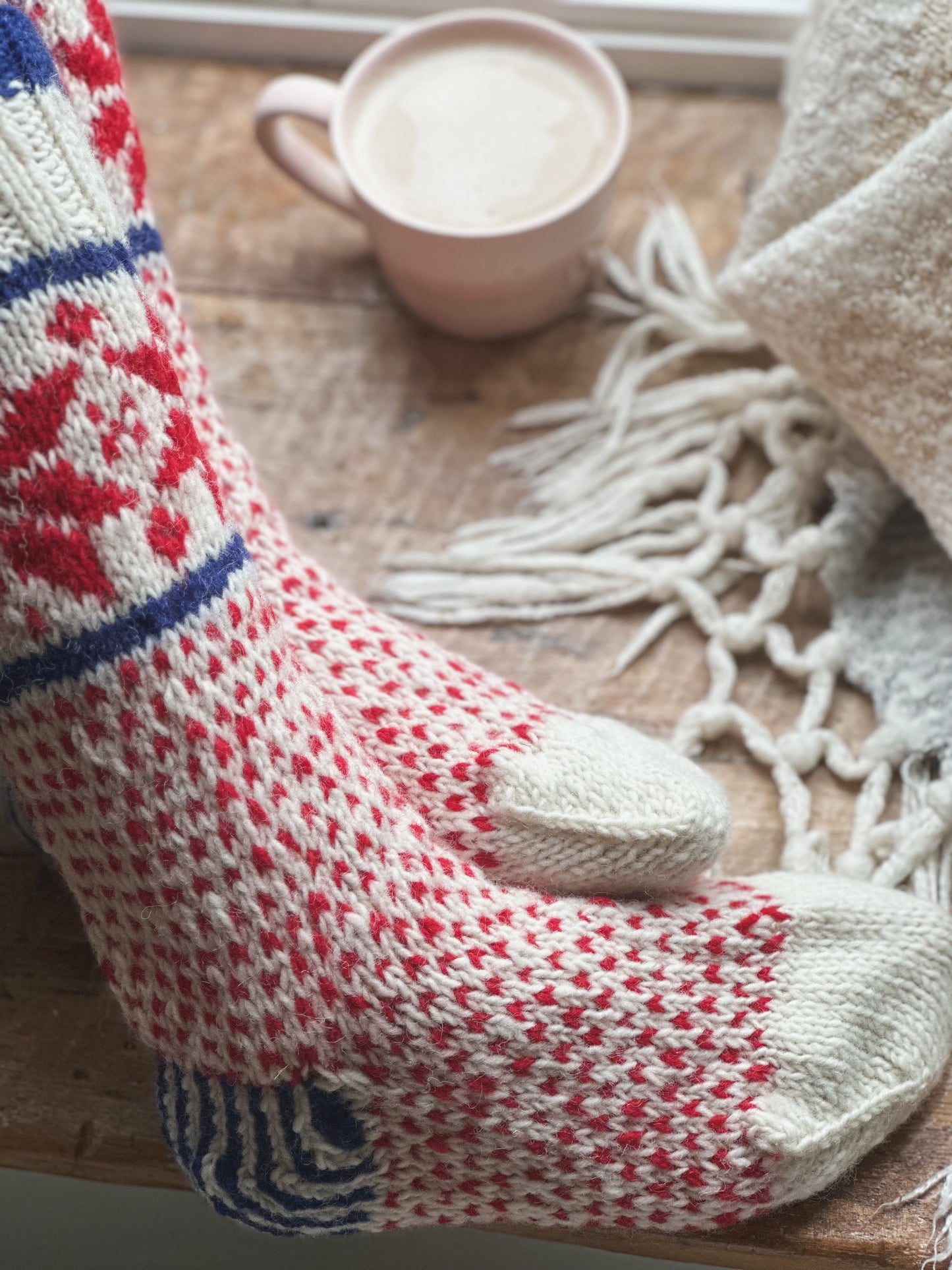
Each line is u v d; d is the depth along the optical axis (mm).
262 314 847
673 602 775
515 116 810
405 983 635
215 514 639
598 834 660
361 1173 649
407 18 896
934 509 710
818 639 757
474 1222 664
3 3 628
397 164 801
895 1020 662
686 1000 652
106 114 682
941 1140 672
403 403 827
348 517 802
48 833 643
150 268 703
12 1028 702
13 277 609
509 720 684
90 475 616
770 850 730
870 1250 658
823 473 786
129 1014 652
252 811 625
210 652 625
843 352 712
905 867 713
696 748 748
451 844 673
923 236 678
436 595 781
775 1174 645
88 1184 710
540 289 812
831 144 706
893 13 685
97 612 616
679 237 841
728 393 801
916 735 731
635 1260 703
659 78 892
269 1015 630
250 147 888
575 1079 640
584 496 799
